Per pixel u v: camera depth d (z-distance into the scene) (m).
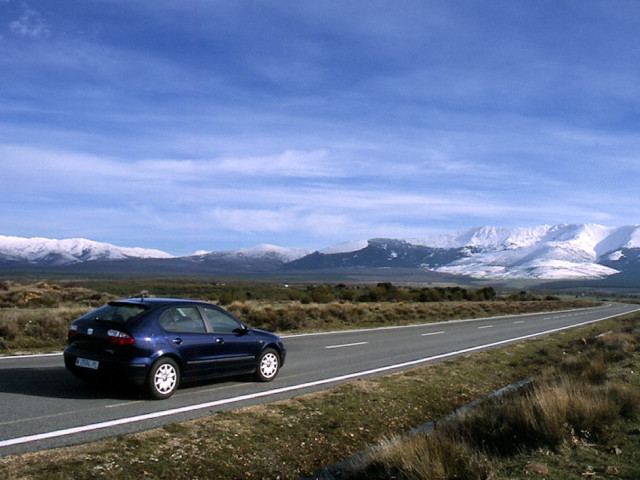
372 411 9.05
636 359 14.30
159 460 6.02
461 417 8.01
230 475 6.00
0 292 33.31
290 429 7.64
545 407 7.29
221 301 44.16
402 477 5.62
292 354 15.12
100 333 8.35
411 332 24.17
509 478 5.55
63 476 5.28
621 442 6.88
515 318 40.16
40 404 7.90
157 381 8.45
